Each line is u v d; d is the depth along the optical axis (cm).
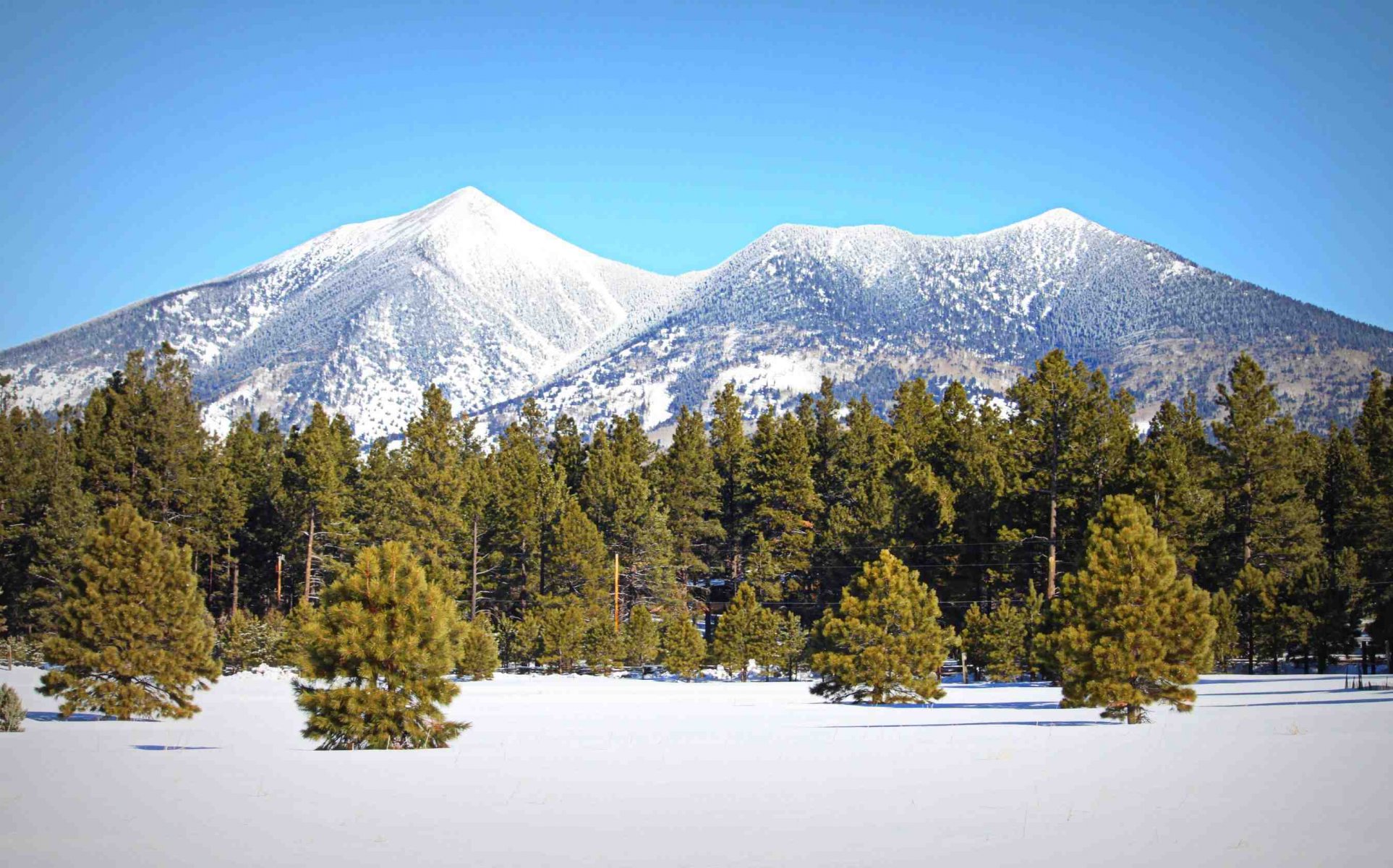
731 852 1239
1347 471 8738
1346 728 2573
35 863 1230
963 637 6631
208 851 1287
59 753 2442
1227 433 7975
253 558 10269
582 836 1341
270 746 2652
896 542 8156
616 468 10119
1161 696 3253
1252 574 7119
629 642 7712
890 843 1270
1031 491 7538
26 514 8531
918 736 2630
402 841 1330
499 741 2688
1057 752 2167
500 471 10825
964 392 10200
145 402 9181
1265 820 1378
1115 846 1239
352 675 2619
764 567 9144
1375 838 1274
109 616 3775
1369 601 7450
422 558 9119
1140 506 3516
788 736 2750
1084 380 7588
